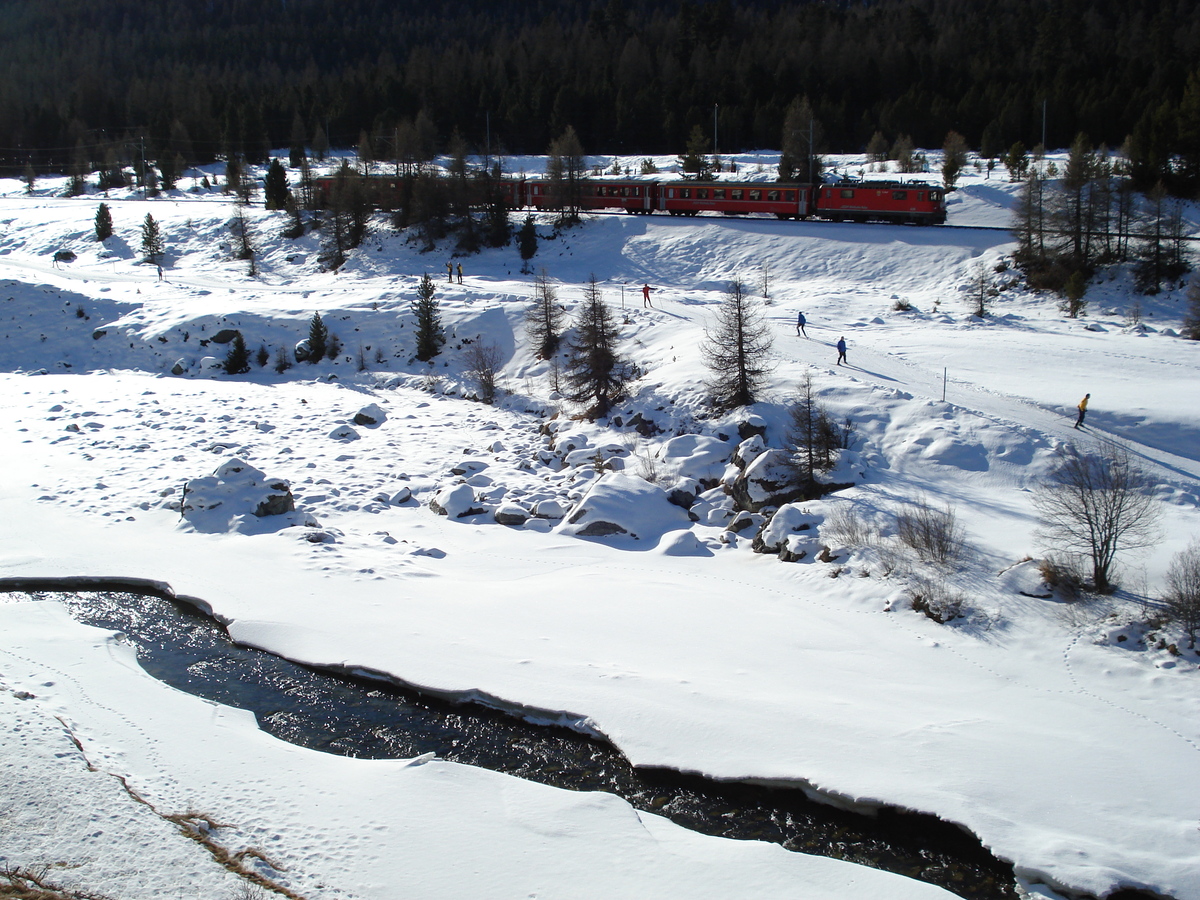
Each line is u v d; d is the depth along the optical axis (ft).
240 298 191.31
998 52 388.98
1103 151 235.61
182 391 148.05
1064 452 90.89
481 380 147.95
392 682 63.16
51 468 109.60
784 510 88.17
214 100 412.57
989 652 64.95
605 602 75.77
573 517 95.30
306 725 58.18
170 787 48.65
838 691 60.13
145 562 83.61
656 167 307.17
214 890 40.37
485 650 66.54
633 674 62.28
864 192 216.13
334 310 176.55
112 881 40.65
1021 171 247.70
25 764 49.34
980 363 123.24
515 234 240.94
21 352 173.68
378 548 88.89
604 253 224.33
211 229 264.72
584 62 421.59
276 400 143.84
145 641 70.03
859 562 79.30
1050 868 42.78
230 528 92.32
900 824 47.80
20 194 342.44
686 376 127.34
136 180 356.38
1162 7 411.54
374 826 46.06
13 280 191.83
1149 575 69.51
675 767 52.42
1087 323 152.87
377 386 157.79
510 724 58.59
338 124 388.78
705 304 169.07
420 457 118.11
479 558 87.35
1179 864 42.57
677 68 388.57
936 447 97.45
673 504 100.78
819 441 95.20
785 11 493.77
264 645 68.69
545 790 50.16
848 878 43.19
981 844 45.27
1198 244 181.88
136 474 108.58
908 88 346.33
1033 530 80.07
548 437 127.85
